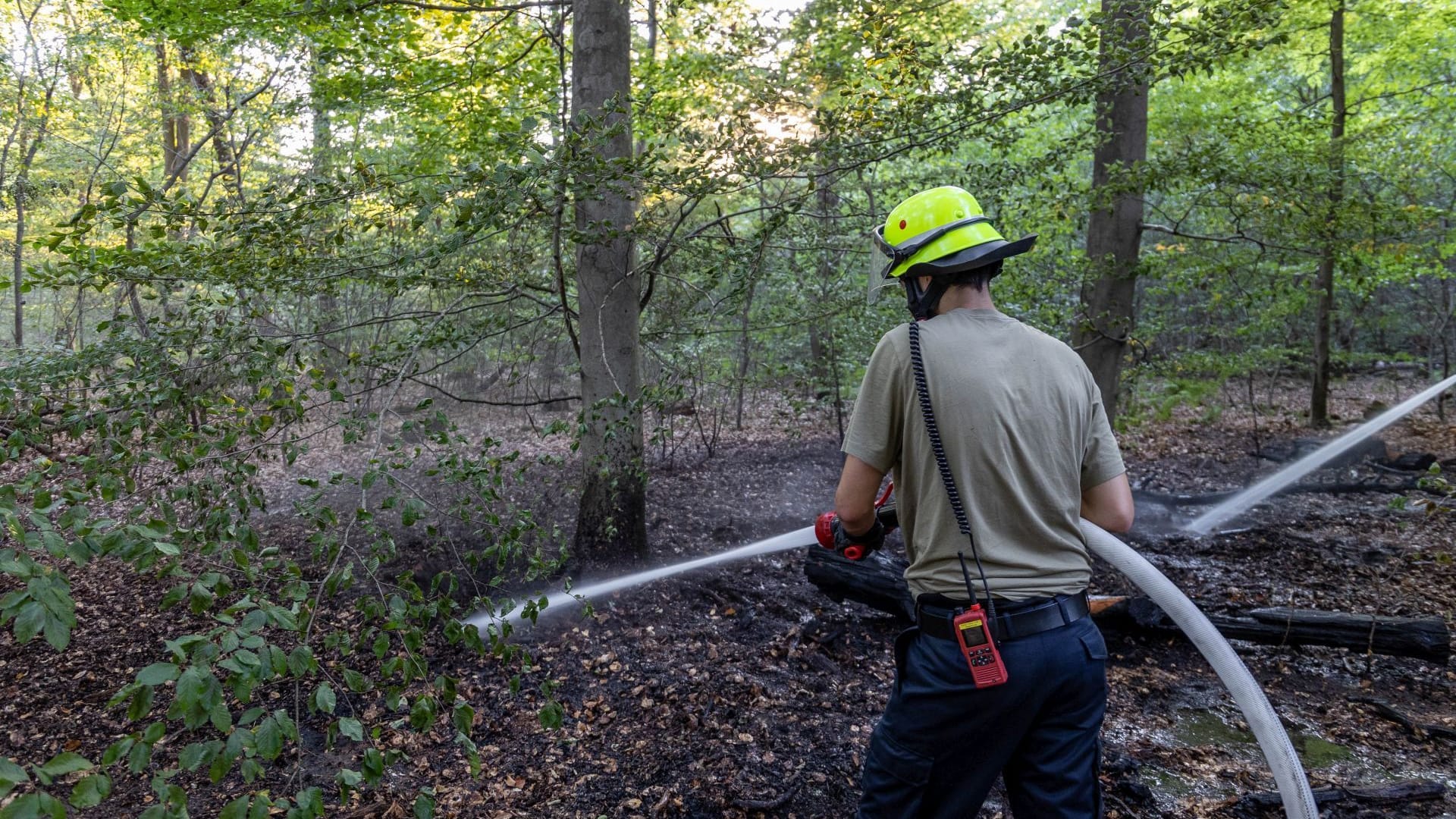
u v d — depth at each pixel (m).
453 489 5.91
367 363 3.44
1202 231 10.07
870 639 4.20
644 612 4.42
